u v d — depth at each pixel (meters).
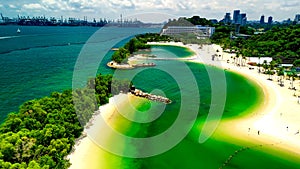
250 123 78.62
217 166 57.12
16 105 95.94
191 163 57.69
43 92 112.50
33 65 168.88
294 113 87.12
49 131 54.22
